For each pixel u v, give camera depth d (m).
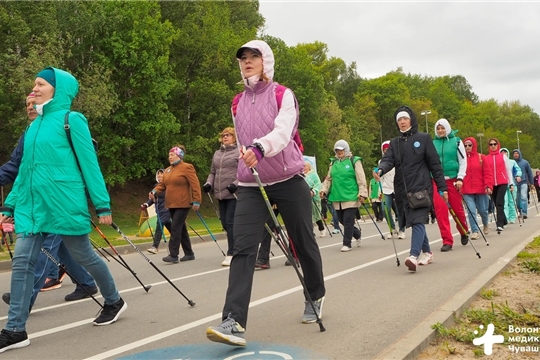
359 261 9.06
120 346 4.55
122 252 12.64
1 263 10.20
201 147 30.59
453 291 6.20
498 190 13.16
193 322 5.27
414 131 7.71
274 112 4.31
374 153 72.31
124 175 26.53
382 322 4.93
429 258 8.32
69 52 22.75
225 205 9.36
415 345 4.04
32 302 5.71
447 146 10.09
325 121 46.84
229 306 4.07
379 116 76.06
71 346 4.62
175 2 34.00
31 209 4.68
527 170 16.69
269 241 8.68
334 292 6.38
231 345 4.22
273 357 4.02
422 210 7.50
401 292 6.25
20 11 23.78
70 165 4.75
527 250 8.84
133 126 26.95
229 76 33.41
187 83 33.00
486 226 12.27
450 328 4.66
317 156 42.22
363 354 4.05
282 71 39.88
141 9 26.75
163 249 13.38
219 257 10.86
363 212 24.30
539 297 5.75
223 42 33.72
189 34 33.19
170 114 27.61
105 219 4.85
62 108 4.83
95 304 6.40
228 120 31.59
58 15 24.61
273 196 4.39
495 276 6.69
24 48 23.03
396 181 7.78
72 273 6.52
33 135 4.74
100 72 23.45
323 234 14.59
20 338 4.62
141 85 26.48
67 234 4.75
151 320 5.42
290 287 6.90
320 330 4.69
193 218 29.30
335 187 10.64
